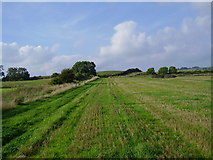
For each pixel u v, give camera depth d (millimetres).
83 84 34781
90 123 7129
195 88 19297
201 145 4645
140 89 21625
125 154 4266
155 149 4469
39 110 10039
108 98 14508
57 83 31906
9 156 4535
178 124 6562
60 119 7887
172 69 77000
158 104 10805
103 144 4941
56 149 4789
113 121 7328
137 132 5855
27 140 5578
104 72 132625
